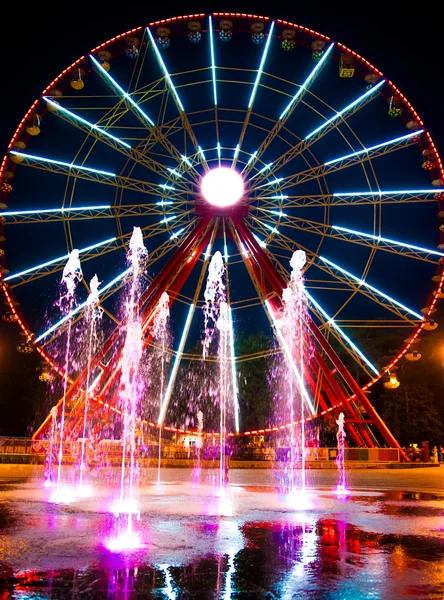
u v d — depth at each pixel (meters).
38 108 35.25
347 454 37.38
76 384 34.62
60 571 7.44
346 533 10.76
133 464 34.56
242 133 37.28
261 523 12.04
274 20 37.34
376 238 35.81
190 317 38.09
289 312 36.34
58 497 17.16
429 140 35.53
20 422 69.94
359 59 36.59
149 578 7.15
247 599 6.36
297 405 55.94
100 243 35.53
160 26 37.06
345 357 63.59
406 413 56.56
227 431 57.56
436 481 26.58
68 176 35.47
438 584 7.00
